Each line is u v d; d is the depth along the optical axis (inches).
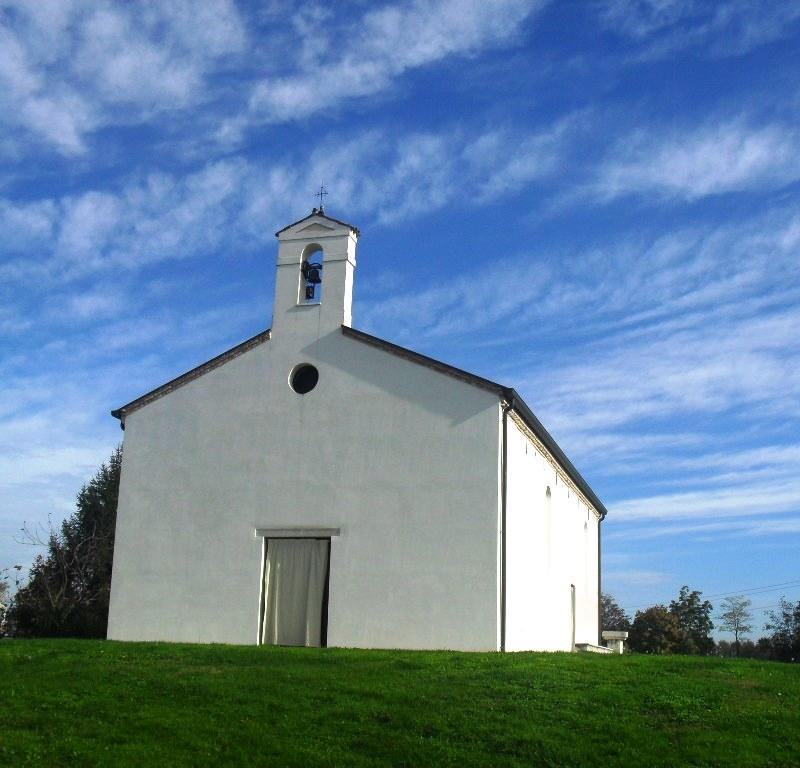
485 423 955.3
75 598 1888.5
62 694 680.4
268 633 990.4
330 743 586.2
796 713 642.8
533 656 834.2
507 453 973.2
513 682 703.7
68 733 606.2
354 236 1073.5
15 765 558.3
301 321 1049.5
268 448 1027.9
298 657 797.9
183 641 1009.5
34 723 623.8
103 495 2174.0
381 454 984.3
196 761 565.3
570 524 1408.7
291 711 637.9
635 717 629.6
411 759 563.2
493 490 938.7
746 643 3558.1
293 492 1007.6
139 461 1072.8
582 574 1529.3
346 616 956.6
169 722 619.8
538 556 1110.4
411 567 948.0
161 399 1082.1
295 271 1068.5
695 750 574.2
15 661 797.9
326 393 1019.9
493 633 911.0
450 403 971.3
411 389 988.6
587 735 596.1
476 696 664.4
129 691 686.5
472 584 925.2
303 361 1036.5
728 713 641.0
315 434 1013.8
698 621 3262.8
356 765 556.7
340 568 971.3
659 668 791.1
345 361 1021.2
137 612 1032.8
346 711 633.6
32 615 1849.2
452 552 938.1
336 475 995.3
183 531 1038.4
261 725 614.2
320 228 1072.2
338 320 1035.3
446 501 951.0
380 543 963.3
